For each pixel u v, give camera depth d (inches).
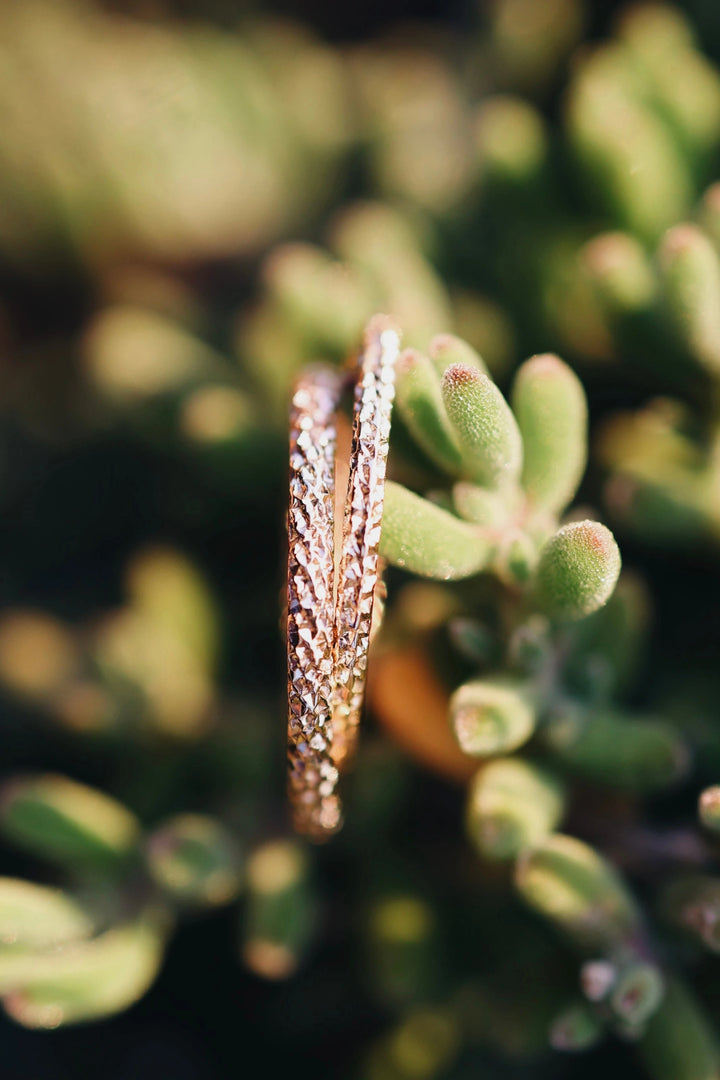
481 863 4.5
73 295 6.2
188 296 6.3
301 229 6.5
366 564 3.6
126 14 6.8
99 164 5.9
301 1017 4.8
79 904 4.2
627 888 4.0
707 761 4.5
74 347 6.0
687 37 5.1
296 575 3.7
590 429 4.9
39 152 5.8
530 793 3.9
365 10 8.3
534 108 6.2
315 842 4.4
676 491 4.3
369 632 3.7
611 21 6.0
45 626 5.0
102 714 4.7
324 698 3.7
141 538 5.7
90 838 4.3
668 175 4.7
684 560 4.7
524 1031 4.1
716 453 4.4
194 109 6.1
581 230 4.9
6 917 4.0
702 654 4.7
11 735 5.1
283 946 4.2
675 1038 3.9
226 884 4.2
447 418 3.7
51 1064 5.0
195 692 4.7
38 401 5.9
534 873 3.9
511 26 6.3
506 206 4.9
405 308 4.6
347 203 6.6
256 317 5.2
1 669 4.9
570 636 4.0
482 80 6.6
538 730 4.0
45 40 5.9
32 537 5.7
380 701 4.3
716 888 3.9
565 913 3.9
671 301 4.1
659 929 4.0
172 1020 4.9
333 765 3.9
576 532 3.7
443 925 4.5
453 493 3.8
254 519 5.0
